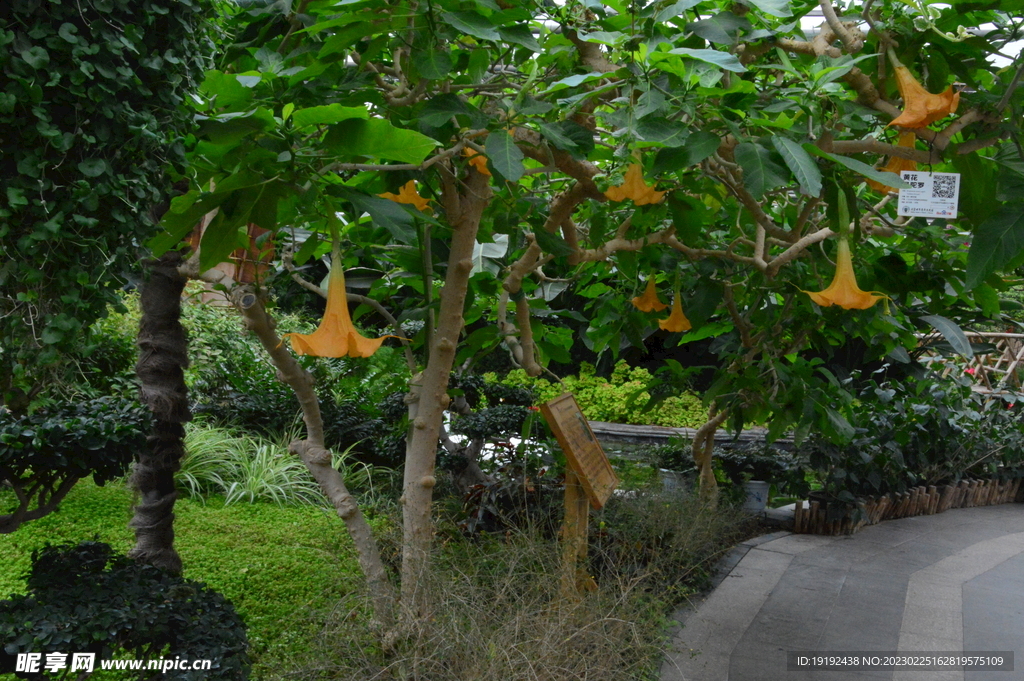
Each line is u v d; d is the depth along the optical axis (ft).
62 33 5.17
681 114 7.98
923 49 8.34
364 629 9.54
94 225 5.61
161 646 8.18
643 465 22.80
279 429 24.48
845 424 14.70
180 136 6.24
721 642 13.19
